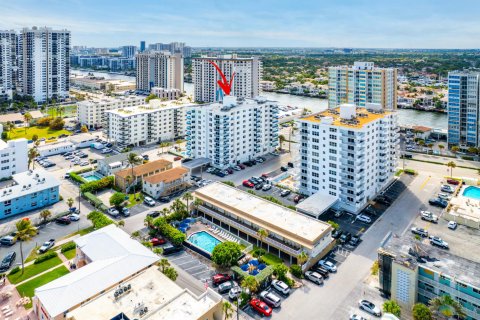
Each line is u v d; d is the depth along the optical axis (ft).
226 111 615.98
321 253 373.20
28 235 358.64
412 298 297.53
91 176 611.06
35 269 358.02
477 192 462.60
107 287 286.66
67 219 446.19
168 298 270.87
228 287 327.06
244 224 417.49
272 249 392.88
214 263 353.92
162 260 321.52
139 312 254.27
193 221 449.48
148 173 563.48
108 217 458.09
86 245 344.28
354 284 336.70
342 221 450.71
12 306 306.96
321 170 492.95
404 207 486.79
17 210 467.93
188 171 557.74
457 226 419.74
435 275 288.92
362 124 467.52
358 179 463.83
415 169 625.00
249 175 603.26
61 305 265.54
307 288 331.98
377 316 295.07
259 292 325.83
